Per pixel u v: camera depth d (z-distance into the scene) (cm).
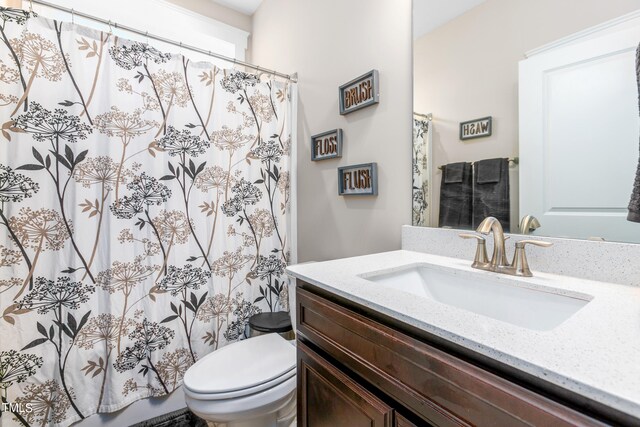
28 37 117
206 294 158
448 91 111
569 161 84
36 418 119
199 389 108
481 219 103
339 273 90
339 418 76
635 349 45
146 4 200
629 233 74
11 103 115
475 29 104
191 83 154
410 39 123
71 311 125
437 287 99
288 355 131
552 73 86
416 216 122
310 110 178
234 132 167
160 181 145
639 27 71
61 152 123
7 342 115
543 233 89
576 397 39
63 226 124
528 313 78
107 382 132
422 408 56
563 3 84
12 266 115
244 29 246
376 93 135
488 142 101
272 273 182
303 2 183
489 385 47
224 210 164
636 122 72
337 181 159
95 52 130
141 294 140
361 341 70
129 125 137
